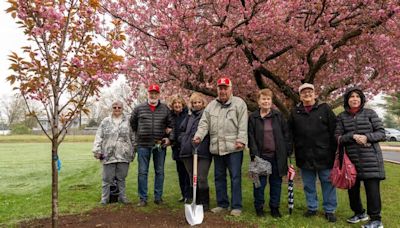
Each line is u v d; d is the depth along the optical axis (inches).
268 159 194.9
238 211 197.2
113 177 236.4
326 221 188.5
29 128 1963.6
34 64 142.2
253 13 247.8
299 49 279.1
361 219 186.5
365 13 249.4
